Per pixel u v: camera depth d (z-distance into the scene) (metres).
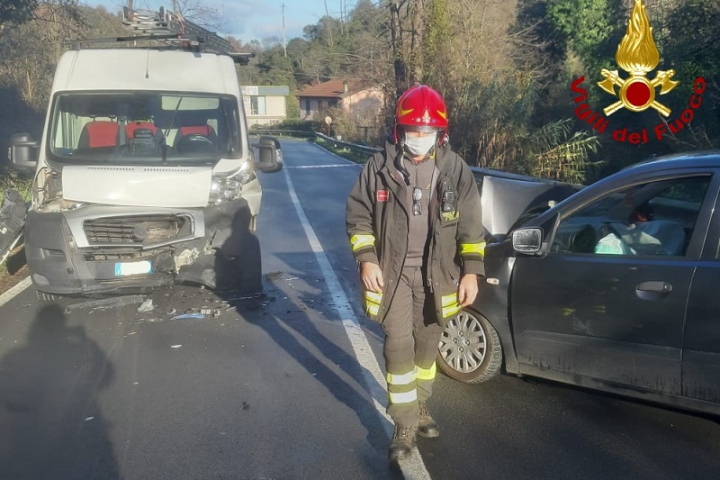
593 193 5.12
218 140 8.31
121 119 8.31
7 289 8.95
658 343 4.58
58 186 7.65
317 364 6.27
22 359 6.44
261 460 4.56
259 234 13.08
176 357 6.47
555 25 29.92
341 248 11.66
